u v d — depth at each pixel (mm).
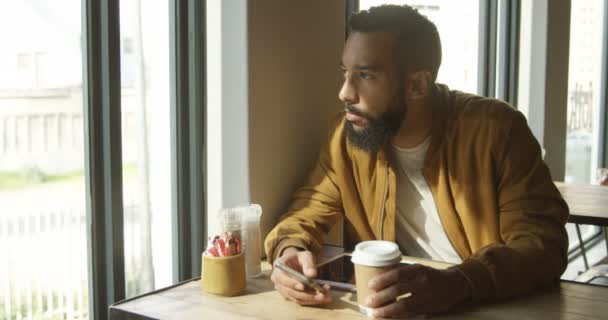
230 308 1165
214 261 1237
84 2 1345
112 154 1388
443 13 2670
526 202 1382
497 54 3391
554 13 3457
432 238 1587
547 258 1265
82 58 1359
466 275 1170
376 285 1092
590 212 2113
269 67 1607
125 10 1413
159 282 1623
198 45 1589
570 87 3918
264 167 1613
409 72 1414
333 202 1648
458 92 1607
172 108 1581
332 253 1504
